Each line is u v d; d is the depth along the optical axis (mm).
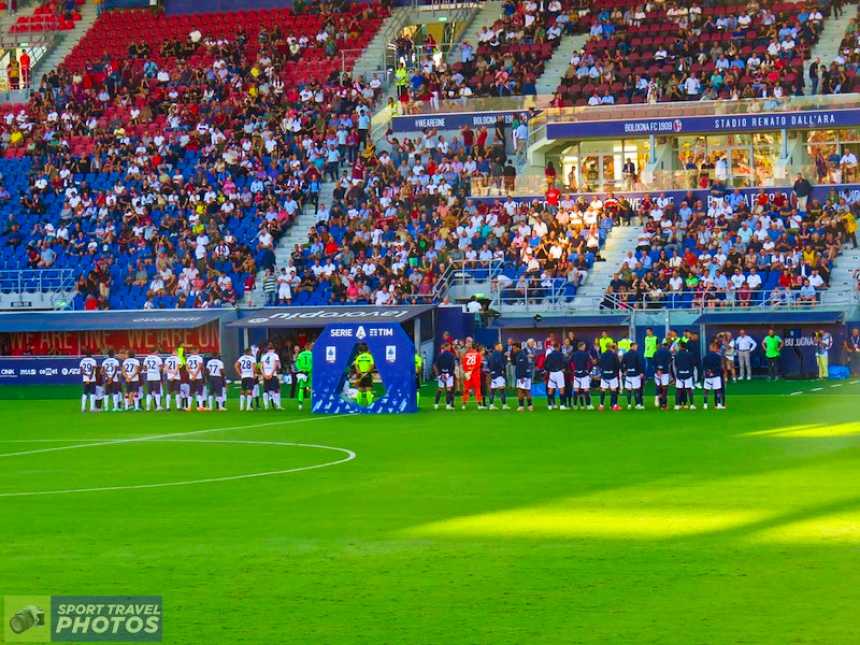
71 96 113875
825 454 44344
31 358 92562
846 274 87812
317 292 93062
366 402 67250
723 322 84062
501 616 22469
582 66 105062
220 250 97500
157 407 72625
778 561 26266
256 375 72625
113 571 26406
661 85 102375
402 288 90875
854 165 93875
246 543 29266
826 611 22375
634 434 52938
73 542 29781
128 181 105000
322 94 108625
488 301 87812
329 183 103562
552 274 90875
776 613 22297
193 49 118500
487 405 69188
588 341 86688
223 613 22922
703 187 95188
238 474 42438
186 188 103375
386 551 28016
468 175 100188
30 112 114062
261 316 86312
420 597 23875
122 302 97312
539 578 25203
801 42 103750
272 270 95375
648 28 108062
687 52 104688
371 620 22344
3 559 27781
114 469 44469
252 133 106562
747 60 102750
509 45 110562
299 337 89250
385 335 66938
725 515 31844
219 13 124875
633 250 92438
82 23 128250
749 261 87188
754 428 54281
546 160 102500
